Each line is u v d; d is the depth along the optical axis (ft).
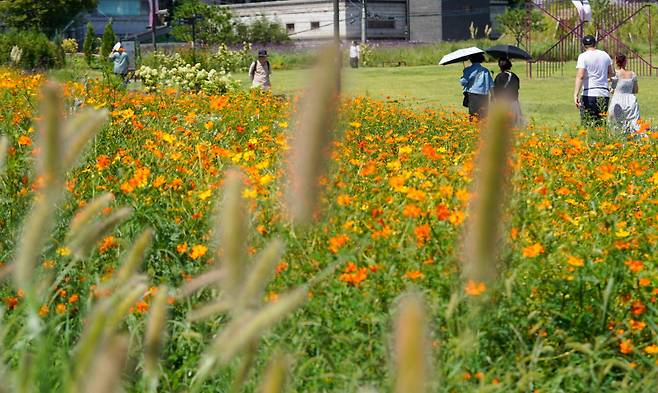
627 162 30.07
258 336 5.36
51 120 5.70
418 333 3.68
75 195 18.49
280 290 14.06
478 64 50.39
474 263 4.67
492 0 234.99
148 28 238.89
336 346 12.90
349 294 13.96
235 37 199.72
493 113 4.58
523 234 15.57
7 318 12.75
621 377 14.26
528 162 25.36
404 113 49.01
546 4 183.62
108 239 15.88
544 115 63.26
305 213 5.25
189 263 16.08
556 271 15.12
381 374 12.16
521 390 12.40
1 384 6.19
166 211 18.65
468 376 12.01
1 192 17.70
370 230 16.37
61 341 12.34
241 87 67.87
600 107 46.37
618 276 14.92
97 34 231.50
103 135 26.73
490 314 13.51
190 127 33.71
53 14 204.85
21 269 5.98
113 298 5.77
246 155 24.39
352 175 21.98
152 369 6.08
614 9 163.32
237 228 5.40
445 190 18.02
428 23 223.51
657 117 61.72
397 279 14.21
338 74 4.99
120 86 50.52
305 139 5.17
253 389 11.62
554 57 146.72
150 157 24.06
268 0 217.15
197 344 13.64
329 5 201.46
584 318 14.46
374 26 218.18
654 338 14.37
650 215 19.44
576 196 21.89
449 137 38.24
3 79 38.14
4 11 203.62
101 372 4.21
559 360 14.07
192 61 115.44
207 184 20.61
